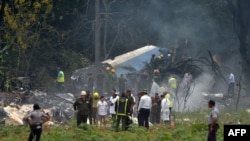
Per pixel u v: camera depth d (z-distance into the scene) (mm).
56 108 84250
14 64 113375
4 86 100938
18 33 116562
